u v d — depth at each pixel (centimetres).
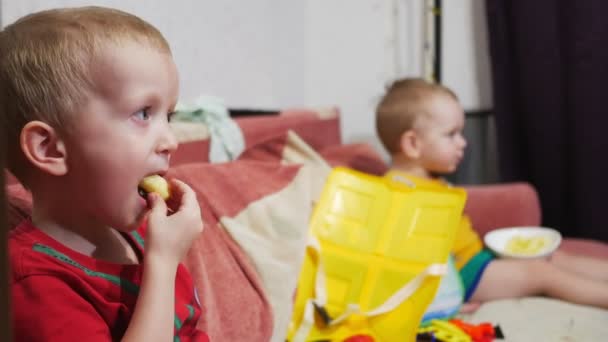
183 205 70
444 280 130
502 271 140
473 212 168
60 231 67
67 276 63
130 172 65
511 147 210
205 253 95
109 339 63
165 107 68
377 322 112
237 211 106
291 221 110
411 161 154
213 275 94
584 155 195
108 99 63
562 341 115
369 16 216
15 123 64
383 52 219
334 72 214
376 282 115
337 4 212
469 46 218
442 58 218
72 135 62
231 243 101
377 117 158
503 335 118
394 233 118
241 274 98
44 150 62
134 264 72
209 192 104
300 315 111
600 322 124
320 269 113
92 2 114
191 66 146
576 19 190
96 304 65
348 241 117
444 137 149
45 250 65
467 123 219
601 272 149
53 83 62
